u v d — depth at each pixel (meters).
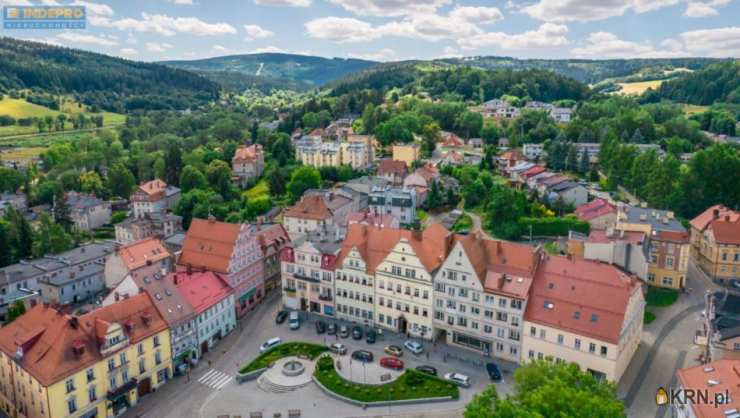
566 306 91.44
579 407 59.19
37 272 136.50
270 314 121.50
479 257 101.06
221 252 119.25
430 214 191.38
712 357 86.44
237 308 119.94
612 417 58.34
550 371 69.25
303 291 121.19
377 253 112.19
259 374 96.88
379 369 95.94
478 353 101.00
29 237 170.50
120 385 87.00
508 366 95.94
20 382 83.56
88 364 81.31
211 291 109.31
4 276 130.75
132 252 127.56
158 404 88.81
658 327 107.25
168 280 102.81
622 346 88.25
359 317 114.56
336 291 116.31
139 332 90.50
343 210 179.00
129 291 100.62
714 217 136.50
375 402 86.44
